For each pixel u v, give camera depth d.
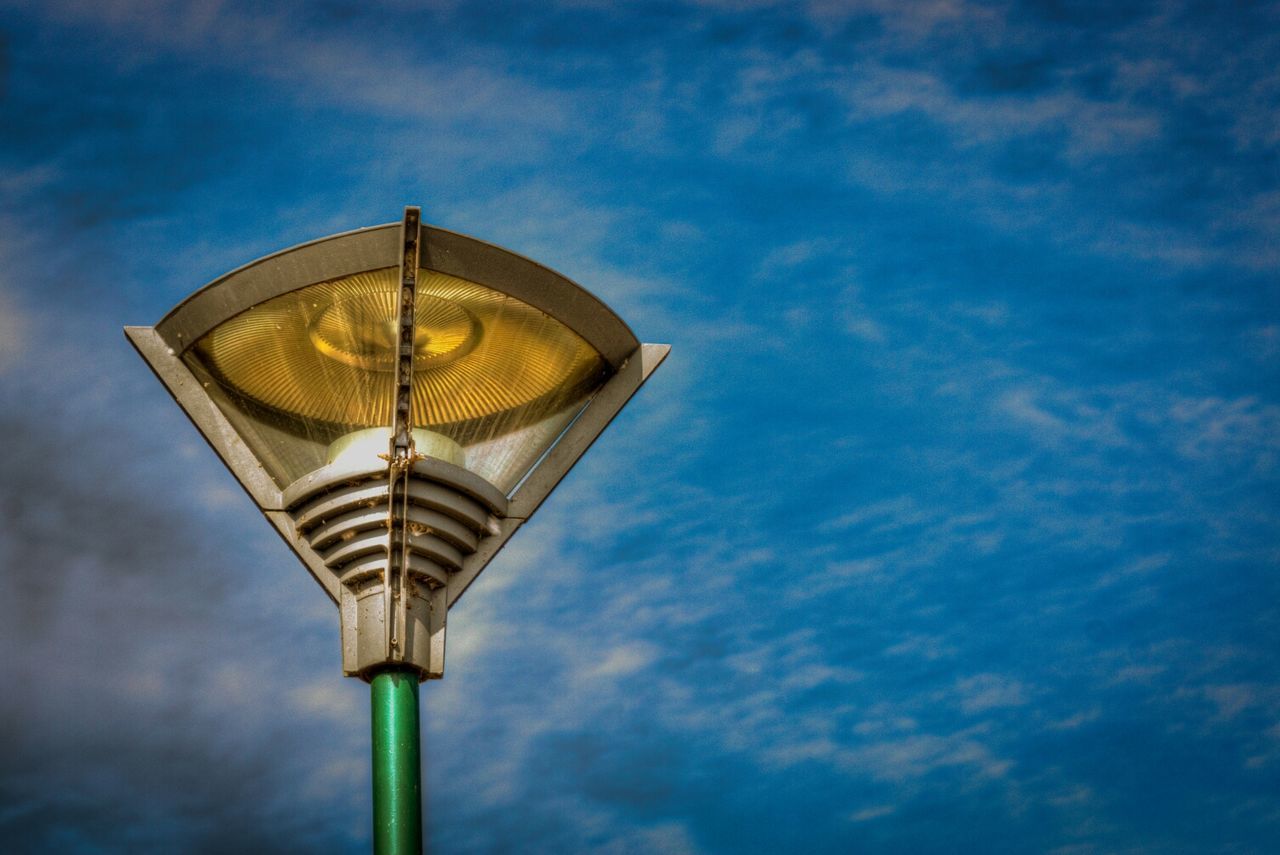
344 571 13.45
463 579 13.74
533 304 14.05
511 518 14.07
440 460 13.63
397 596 13.25
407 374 13.49
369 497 13.40
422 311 13.95
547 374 14.73
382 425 14.29
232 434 14.11
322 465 14.02
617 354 14.88
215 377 14.31
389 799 12.45
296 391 14.30
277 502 13.79
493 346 14.38
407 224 13.50
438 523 13.55
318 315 13.92
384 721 12.80
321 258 13.59
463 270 13.70
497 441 14.57
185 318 14.05
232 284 13.74
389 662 13.02
